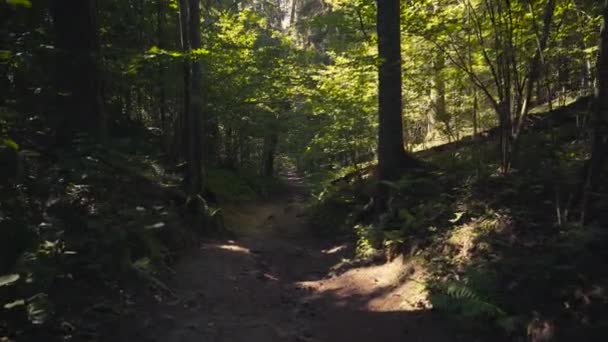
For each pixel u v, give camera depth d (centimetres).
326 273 941
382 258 888
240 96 2003
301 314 666
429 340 535
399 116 1107
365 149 2020
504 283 557
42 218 638
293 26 2256
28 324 459
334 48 1458
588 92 1208
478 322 522
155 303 628
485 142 1181
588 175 579
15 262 512
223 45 1755
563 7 826
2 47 671
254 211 2042
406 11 1075
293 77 1777
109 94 1455
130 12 1381
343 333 592
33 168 735
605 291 448
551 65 1036
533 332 462
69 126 865
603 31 561
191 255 930
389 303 676
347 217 1303
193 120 1366
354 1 1224
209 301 686
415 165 1094
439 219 826
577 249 508
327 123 1773
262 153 3828
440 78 1216
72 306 529
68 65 875
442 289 608
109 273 625
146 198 999
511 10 834
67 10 873
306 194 2698
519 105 838
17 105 809
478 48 1018
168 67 1451
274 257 1066
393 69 1093
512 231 665
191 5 1277
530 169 819
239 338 551
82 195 745
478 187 836
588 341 420
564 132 983
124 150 1091
